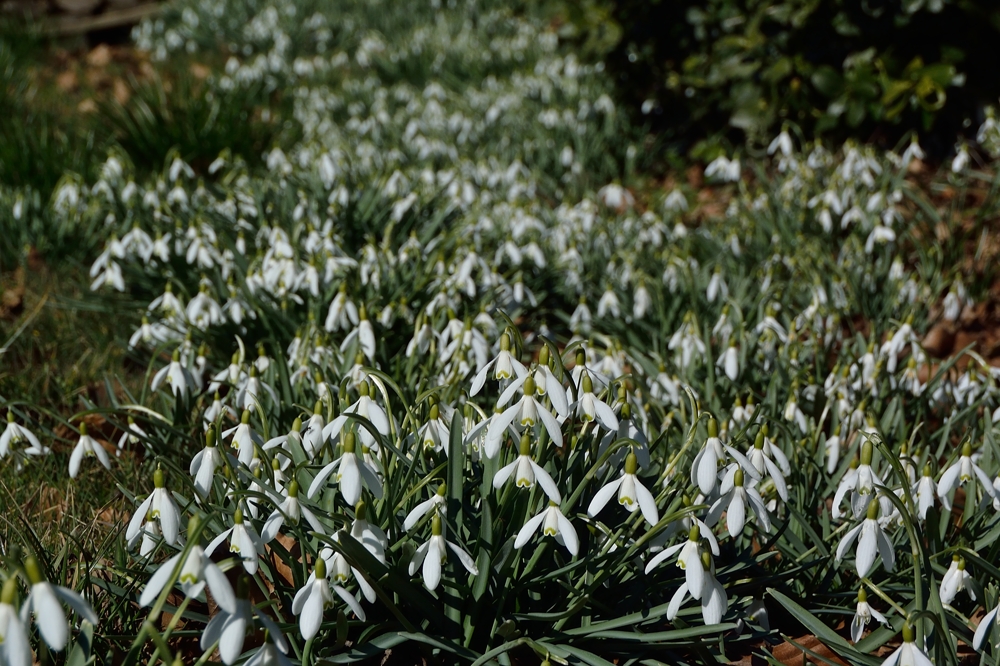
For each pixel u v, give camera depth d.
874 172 5.18
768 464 2.08
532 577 2.13
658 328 3.99
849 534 1.99
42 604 1.38
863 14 5.50
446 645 2.02
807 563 2.25
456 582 2.04
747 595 2.32
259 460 2.25
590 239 4.73
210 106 6.48
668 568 2.25
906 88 5.49
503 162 6.26
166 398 3.17
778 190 5.29
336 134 6.75
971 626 2.22
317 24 10.18
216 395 2.95
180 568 1.55
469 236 4.21
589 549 2.19
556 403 1.92
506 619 2.11
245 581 1.58
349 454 1.87
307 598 1.77
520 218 4.67
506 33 10.29
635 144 6.64
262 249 4.09
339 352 3.14
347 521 1.92
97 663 2.00
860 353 3.39
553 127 6.75
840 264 4.27
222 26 10.15
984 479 2.11
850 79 5.64
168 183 5.26
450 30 10.25
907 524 1.92
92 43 10.49
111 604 2.17
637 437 2.09
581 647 2.14
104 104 6.52
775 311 3.69
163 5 10.88
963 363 3.96
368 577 1.88
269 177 5.04
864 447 2.11
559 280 4.45
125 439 3.15
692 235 4.84
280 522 1.87
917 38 5.63
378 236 4.63
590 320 3.85
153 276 4.24
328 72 9.05
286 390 2.88
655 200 5.47
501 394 1.93
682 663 2.12
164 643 1.54
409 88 8.34
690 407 2.92
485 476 2.10
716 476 1.95
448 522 2.04
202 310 3.39
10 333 3.91
